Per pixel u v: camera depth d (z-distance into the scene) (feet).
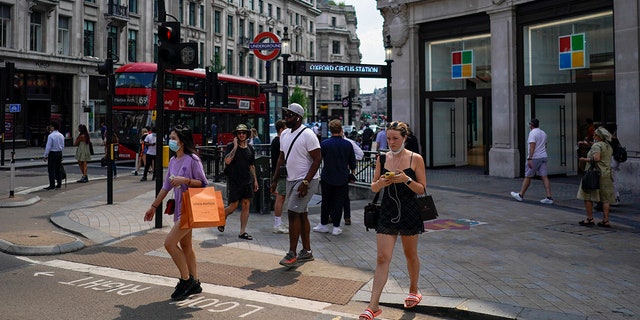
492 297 18.58
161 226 31.42
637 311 17.16
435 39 65.10
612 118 53.31
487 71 60.18
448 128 67.87
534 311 16.84
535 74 54.90
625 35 45.34
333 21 344.49
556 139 56.65
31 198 43.01
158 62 31.42
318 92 327.88
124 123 78.18
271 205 38.52
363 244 27.58
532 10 54.44
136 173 67.15
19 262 23.65
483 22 59.82
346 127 153.69
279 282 20.84
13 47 116.67
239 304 18.25
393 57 68.03
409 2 65.41
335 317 17.01
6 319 16.42
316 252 25.84
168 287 20.29
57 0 124.26
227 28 201.87
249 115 100.22
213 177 48.57
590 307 17.54
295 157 23.26
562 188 48.47
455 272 21.93
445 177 57.93
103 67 39.78
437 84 65.46
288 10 254.68
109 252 25.82
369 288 20.06
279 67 246.47
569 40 51.62
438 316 17.52
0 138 75.05
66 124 131.85
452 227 31.50
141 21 150.92
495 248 26.30
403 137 17.20
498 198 43.06
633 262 23.67
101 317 16.74
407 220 16.84
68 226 31.09
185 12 173.78
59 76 129.80
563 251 25.68
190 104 82.79
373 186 17.03
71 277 21.49
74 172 70.28
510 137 56.34
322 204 30.14
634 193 44.14
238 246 27.04
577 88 50.85
